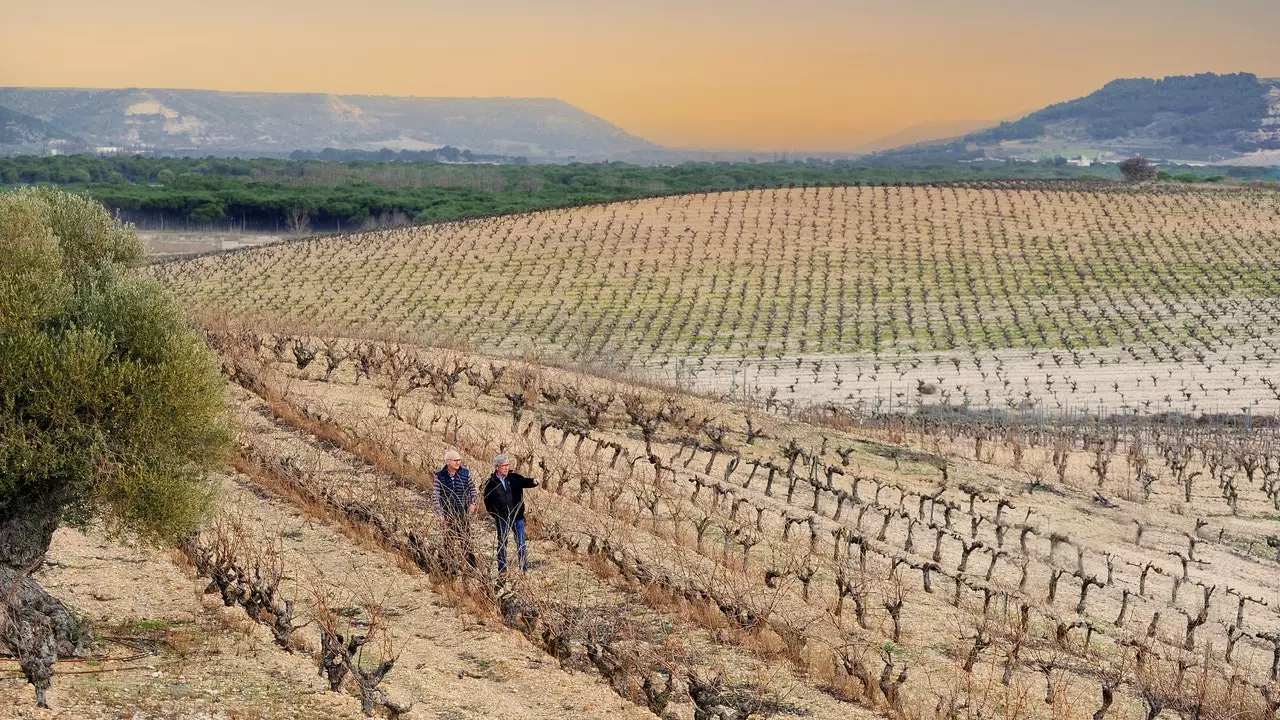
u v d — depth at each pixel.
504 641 15.19
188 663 12.67
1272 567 28.48
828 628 17.69
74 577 15.24
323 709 11.86
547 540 20.03
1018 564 23.69
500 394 35.53
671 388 42.03
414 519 19.66
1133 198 131.75
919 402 59.78
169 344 13.12
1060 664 17.89
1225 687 17.66
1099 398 61.50
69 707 10.97
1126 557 27.81
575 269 102.25
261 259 105.88
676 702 13.85
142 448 12.71
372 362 36.28
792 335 80.06
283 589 15.89
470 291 93.94
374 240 114.19
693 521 21.56
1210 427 53.66
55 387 12.12
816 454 35.00
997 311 87.25
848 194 136.62
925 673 16.30
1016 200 132.00
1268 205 126.38
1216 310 85.19
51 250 13.20
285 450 23.67
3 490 11.98
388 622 15.30
